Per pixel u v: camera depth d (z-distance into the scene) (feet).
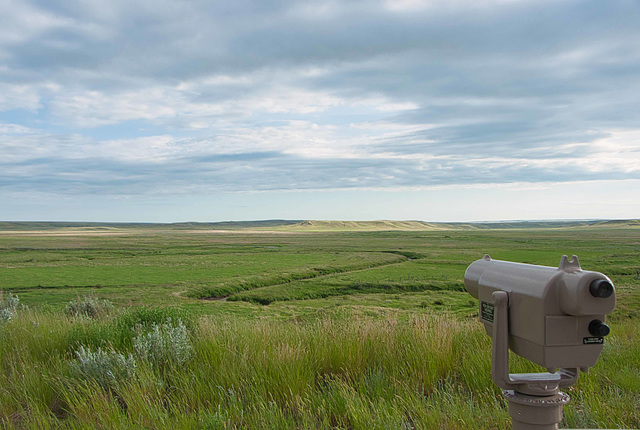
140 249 412.57
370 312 111.75
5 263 267.18
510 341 7.72
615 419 13.26
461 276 218.18
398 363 17.78
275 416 12.65
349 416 13.05
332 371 17.53
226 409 13.25
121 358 16.35
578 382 16.79
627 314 83.05
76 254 346.33
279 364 16.33
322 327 23.02
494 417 13.07
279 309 128.88
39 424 12.23
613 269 232.94
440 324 22.62
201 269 242.99
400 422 12.44
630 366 20.22
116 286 180.65
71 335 22.21
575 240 569.64
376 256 336.29
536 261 293.43
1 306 43.83
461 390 15.97
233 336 20.84
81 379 15.62
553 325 6.61
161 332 20.40
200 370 16.30
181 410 13.67
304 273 231.30
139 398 13.73
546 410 7.14
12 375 16.61
